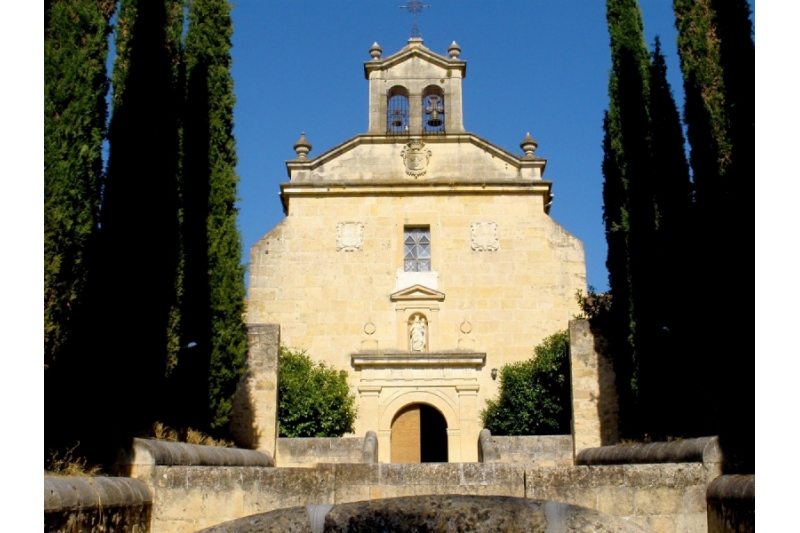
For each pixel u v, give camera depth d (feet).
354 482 34.76
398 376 77.97
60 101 30.48
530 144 86.07
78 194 30.09
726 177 35.91
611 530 11.08
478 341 79.77
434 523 11.14
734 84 36.96
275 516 11.60
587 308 65.98
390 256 82.17
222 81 55.83
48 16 31.78
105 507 27.66
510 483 35.24
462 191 83.66
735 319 33.96
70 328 30.58
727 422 33.91
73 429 33.27
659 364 47.70
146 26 42.93
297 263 81.97
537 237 82.43
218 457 41.86
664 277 47.80
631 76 54.08
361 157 85.15
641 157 52.06
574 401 56.39
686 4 41.68
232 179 54.29
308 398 70.64
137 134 41.55
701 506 32.65
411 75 88.69
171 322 43.34
